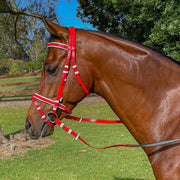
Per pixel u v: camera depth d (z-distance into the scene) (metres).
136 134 1.52
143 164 4.30
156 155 1.40
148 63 1.48
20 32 9.84
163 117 1.41
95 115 8.91
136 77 1.47
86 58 1.51
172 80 1.45
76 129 7.14
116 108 1.55
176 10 4.87
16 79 27.28
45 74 1.57
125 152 5.00
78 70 1.50
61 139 6.05
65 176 3.76
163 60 1.49
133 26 7.89
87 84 1.53
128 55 1.50
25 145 5.46
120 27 8.84
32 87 19.02
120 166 4.20
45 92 1.55
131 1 6.78
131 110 1.49
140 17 6.47
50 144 5.62
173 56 4.95
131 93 1.48
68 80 1.51
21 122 8.15
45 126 1.58
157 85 1.45
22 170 4.01
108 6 8.05
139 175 3.81
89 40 1.53
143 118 1.46
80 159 4.56
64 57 1.51
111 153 4.93
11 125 7.69
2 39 10.96
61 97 1.52
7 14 9.09
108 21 8.89
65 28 1.57
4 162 4.36
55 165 4.23
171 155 1.34
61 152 4.98
